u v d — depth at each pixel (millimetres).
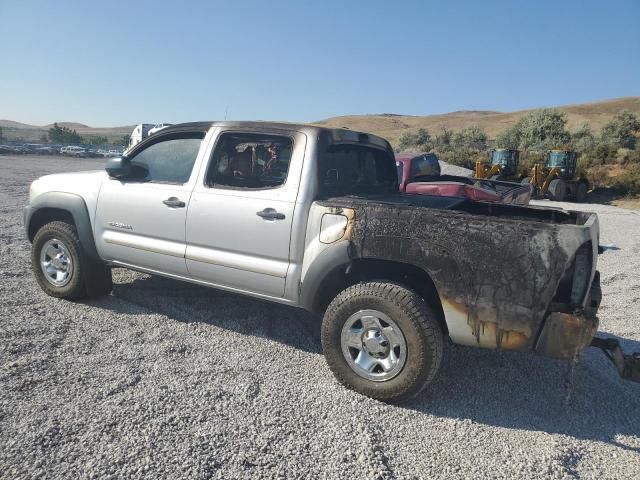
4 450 2699
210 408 3256
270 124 4141
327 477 2676
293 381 3721
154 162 4684
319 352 4289
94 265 4992
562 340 3102
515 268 3131
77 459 2674
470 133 52000
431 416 3383
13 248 7215
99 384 3459
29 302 4957
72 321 4562
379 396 3479
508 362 4324
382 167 5176
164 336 4363
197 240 4258
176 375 3670
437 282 3336
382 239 3467
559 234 3033
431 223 3348
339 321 3590
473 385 3879
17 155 40188
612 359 3260
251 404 3348
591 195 23578
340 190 4238
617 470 2895
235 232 4055
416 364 3344
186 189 4344
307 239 3770
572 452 3039
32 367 3629
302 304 3826
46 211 5238
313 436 3035
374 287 3477
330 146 4043
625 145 42906
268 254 3938
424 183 9062
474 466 2859
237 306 5242
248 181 4168
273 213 3877
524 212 4453
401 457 2910
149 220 4500
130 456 2725
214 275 4234
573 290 3174
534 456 2977
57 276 5090
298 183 3852
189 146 4512
